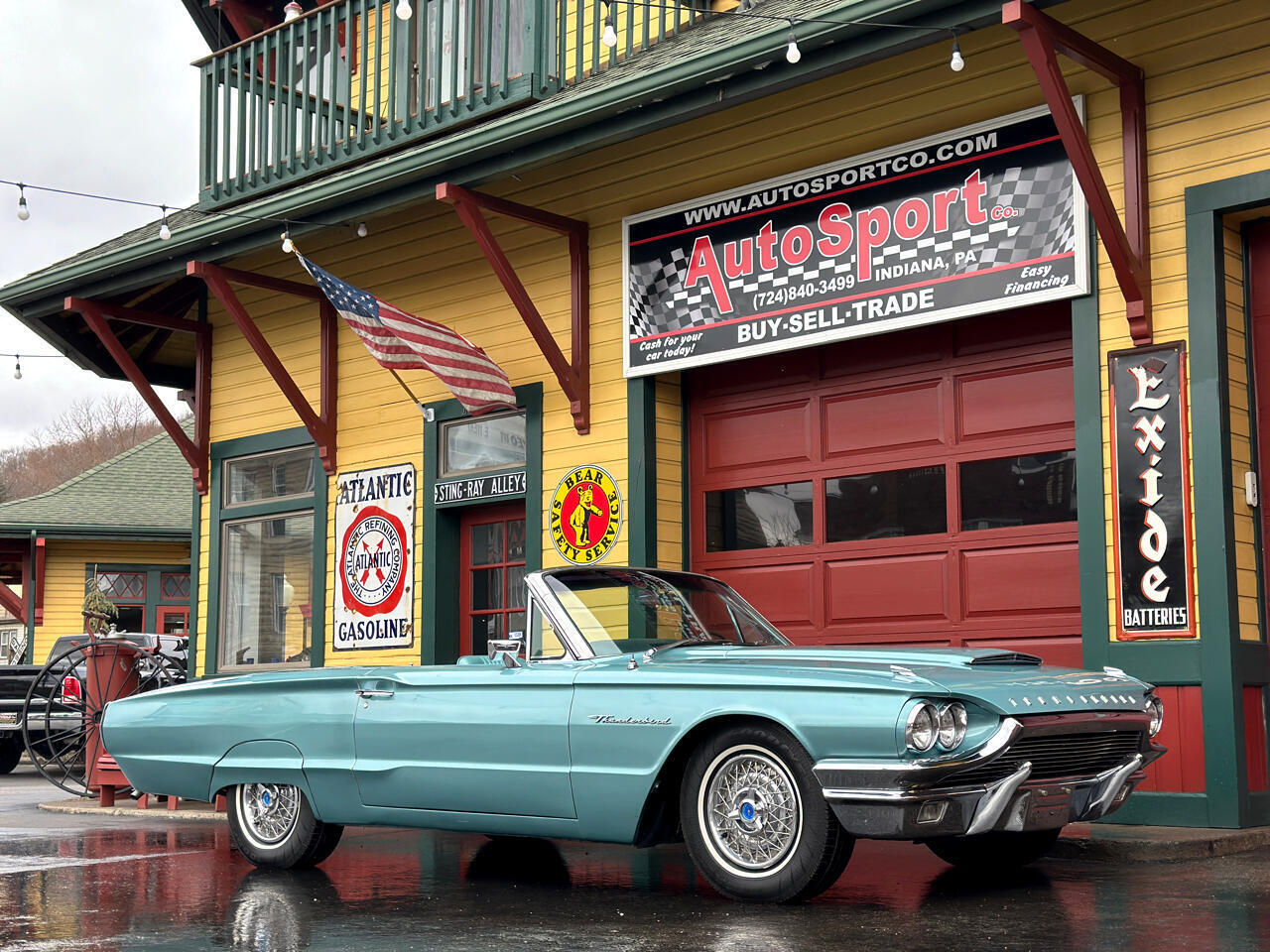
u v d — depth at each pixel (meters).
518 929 5.33
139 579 24.77
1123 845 6.94
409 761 6.64
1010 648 8.77
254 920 5.64
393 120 11.30
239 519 13.38
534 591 6.67
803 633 9.78
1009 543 8.83
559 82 10.73
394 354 10.66
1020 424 8.85
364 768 6.77
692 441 10.49
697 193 10.05
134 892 6.46
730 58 8.45
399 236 12.04
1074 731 5.62
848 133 9.26
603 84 9.26
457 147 9.85
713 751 5.78
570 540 10.58
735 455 10.26
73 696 13.77
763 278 9.55
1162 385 7.81
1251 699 7.69
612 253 10.52
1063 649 8.54
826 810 5.50
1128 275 7.73
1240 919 5.22
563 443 10.73
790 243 9.42
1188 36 7.91
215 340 13.89
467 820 6.50
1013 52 8.55
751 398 10.21
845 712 5.41
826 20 7.98
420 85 12.49
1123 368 7.94
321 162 11.69
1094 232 8.12
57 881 6.85
